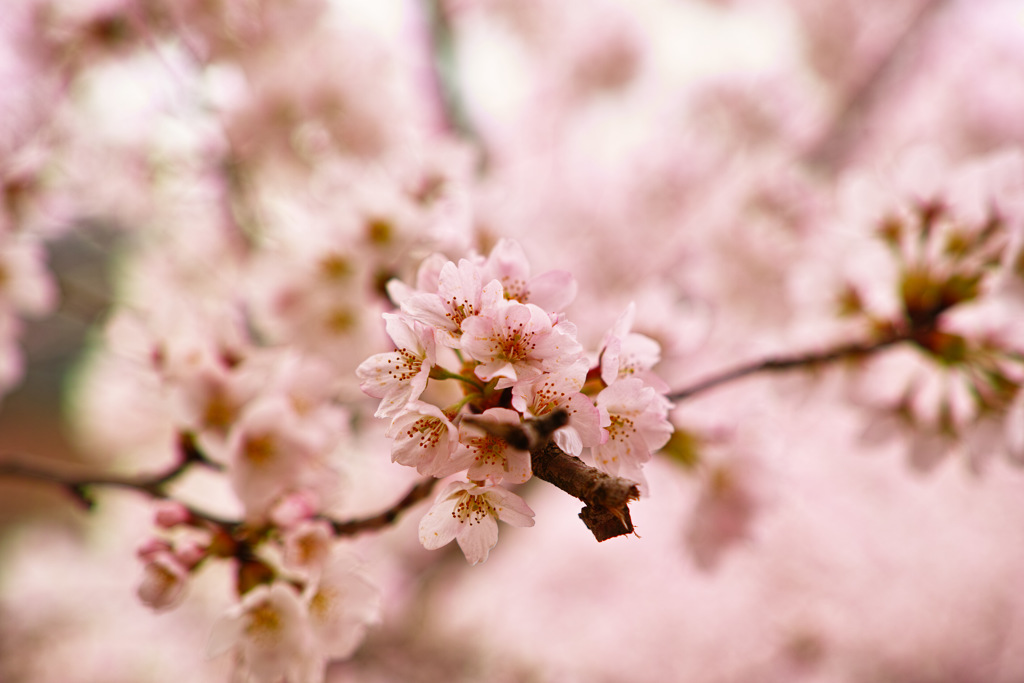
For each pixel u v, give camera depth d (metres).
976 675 2.62
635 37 3.79
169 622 2.76
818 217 2.23
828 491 2.97
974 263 0.99
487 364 0.76
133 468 2.07
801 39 3.75
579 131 4.07
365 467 1.97
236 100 1.73
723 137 3.34
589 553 3.24
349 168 1.36
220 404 0.96
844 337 1.15
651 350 0.80
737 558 2.90
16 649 2.77
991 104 3.40
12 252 1.57
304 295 1.21
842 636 2.70
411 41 3.11
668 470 1.28
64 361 4.26
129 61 1.88
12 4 1.86
